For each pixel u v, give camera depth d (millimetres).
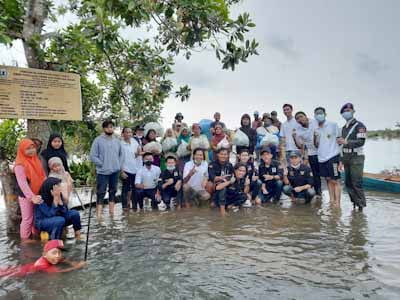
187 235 5465
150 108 8820
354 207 7094
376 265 3975
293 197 8078
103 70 7891
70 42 5855
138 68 7629
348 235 5199
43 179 5492
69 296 3377
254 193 7863
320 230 5531
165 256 4500
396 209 6984
